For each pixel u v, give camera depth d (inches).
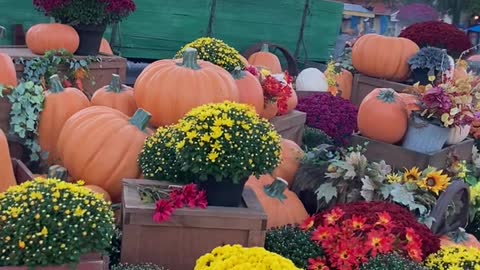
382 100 155.3
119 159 131.0
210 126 105.9
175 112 142.3
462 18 502.0
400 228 116.5
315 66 310.5
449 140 157.3
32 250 88.0
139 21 249.1
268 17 290.8
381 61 243.0
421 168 149.3
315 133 193.0
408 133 153.6
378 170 139.6
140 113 135.8
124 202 108.2
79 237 90.0
